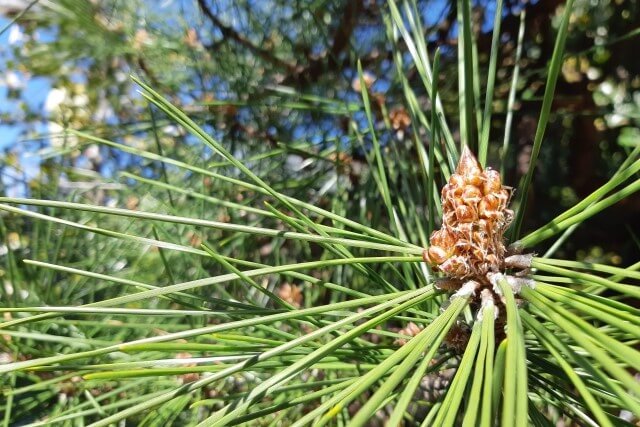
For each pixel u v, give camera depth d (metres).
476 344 0.11
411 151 0.28
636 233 0.39
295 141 0.34
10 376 0.23
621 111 0.35
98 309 0.11
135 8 0.38
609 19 0.39
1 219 0.28
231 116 0.35
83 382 0.24
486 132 0.15
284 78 0.36
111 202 0.38
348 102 0.30
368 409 0.08
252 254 0.33
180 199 0.34
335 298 0.27
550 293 0.11
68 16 0.36
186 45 0.38
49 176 0.37
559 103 0.37
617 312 0.10
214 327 0.11
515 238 0.14
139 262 0.34
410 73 0.32
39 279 0.28
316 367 0.15
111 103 0.45
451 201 0.13
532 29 0.38
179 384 0.23
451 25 0.34
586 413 0.15
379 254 0.26
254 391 0.10
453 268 0.12
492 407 0.09
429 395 0.19
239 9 0.37
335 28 0.37
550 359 0.15
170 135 0.36
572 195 0.42
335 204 0.29
